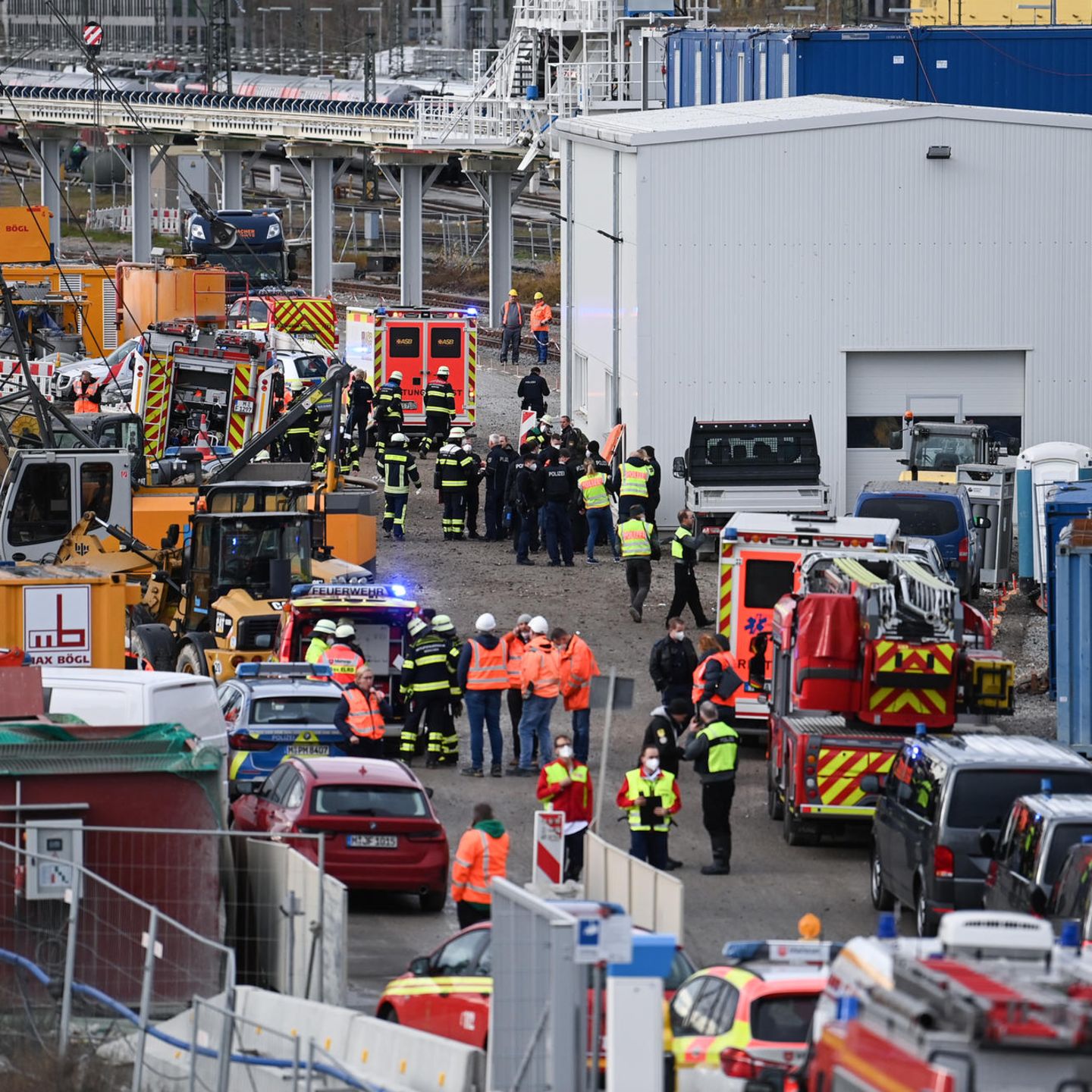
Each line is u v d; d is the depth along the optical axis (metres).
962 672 82.69
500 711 97.62
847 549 94.75
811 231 153.88
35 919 61.28
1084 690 94.44
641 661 115.94
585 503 149.75
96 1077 55.53
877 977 34.38
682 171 152.50
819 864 81.44
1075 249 155.00
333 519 131.00
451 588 136.75
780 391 155.00
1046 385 156.12
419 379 198.88
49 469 117.25
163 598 115.19
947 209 154.50
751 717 99.19
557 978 42.78
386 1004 57.53
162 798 63.22
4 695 72.62
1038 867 61.09
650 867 61.88
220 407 167.38
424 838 73.69
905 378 156.25
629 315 156.88
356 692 86.75
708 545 137.25
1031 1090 30.55
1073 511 110.06
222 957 62.66
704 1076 45.75
